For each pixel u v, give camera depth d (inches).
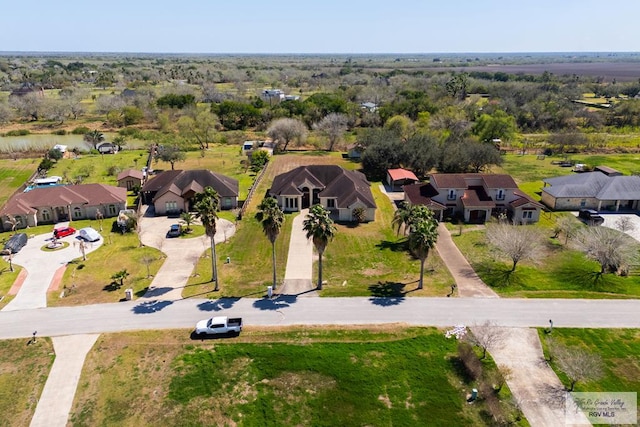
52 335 1596.9
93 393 1347.2
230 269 2086.6
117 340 1569.9
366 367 1445.6
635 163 4025.6
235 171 3759.8
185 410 1285.7
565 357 1440.7
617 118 5836.6
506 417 1255.5
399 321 1670.8
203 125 4995.1
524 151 4515.3
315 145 4768.7
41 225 2623.0
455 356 1493.6
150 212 2827.3
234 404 1307.8
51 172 3644.2
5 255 2202.3
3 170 3673.7
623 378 1402.6
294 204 2849.4
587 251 2165.4
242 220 2687.0
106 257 2197.3
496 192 2770.7
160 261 2159.2
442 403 1310.3
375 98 7175.2
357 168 3858.3
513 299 1823.3
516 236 2129.7
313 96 6392.7
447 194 2770.7
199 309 1755.7
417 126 4849.9
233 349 1529.3
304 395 1341.0
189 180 2923.2
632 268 2079.2
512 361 1475.1
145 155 4298.7
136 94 7091.5
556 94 7440.9
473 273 2043.6
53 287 1914.4
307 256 2218.3
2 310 1738.4
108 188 2856.8
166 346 1541.6
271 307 1769.2
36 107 6245.1
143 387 1366.9
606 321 1676.9
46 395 1336.1
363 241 2399.1
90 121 6220.5
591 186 2913.4
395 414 1274.6
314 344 1551.4
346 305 1779.0
